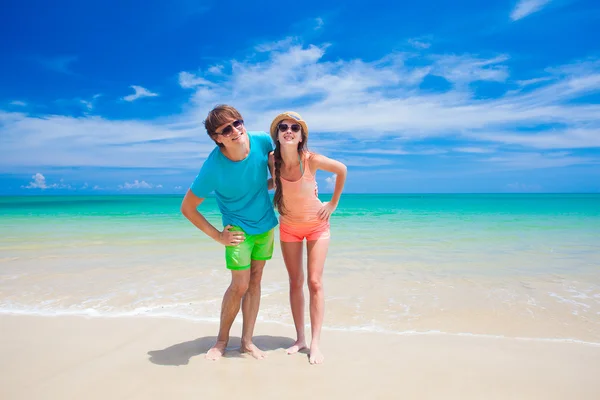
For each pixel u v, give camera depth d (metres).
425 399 2.51
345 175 3.37
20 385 2.68
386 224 13.54
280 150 3.24
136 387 2.66
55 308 4.43
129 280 5.58
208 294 4.93
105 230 11.49
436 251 7.83
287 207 3.36
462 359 3.12
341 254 7.50
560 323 3.96
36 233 10.71
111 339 3.55
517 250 7.96
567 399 2.51
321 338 3.61
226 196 3.17
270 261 6.83
